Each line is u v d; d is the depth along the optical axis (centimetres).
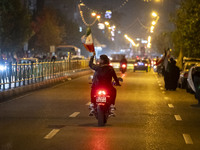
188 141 1845
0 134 1983
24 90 4603
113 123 2361
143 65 10906
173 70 4994
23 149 1647
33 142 1788
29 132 2039
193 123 2403
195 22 6856
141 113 2836
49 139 1856
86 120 2466
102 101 2205
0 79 4006
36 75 5416
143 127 2228
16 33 10912
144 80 7100
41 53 16000
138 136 1955
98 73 2277
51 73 6456
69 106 3216
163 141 1841
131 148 1681
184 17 8288
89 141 1814
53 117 2594
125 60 9762
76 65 9331
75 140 1834
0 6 10319
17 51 12294
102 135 1966
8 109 3019
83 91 4716
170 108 3158
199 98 3484
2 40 10519
